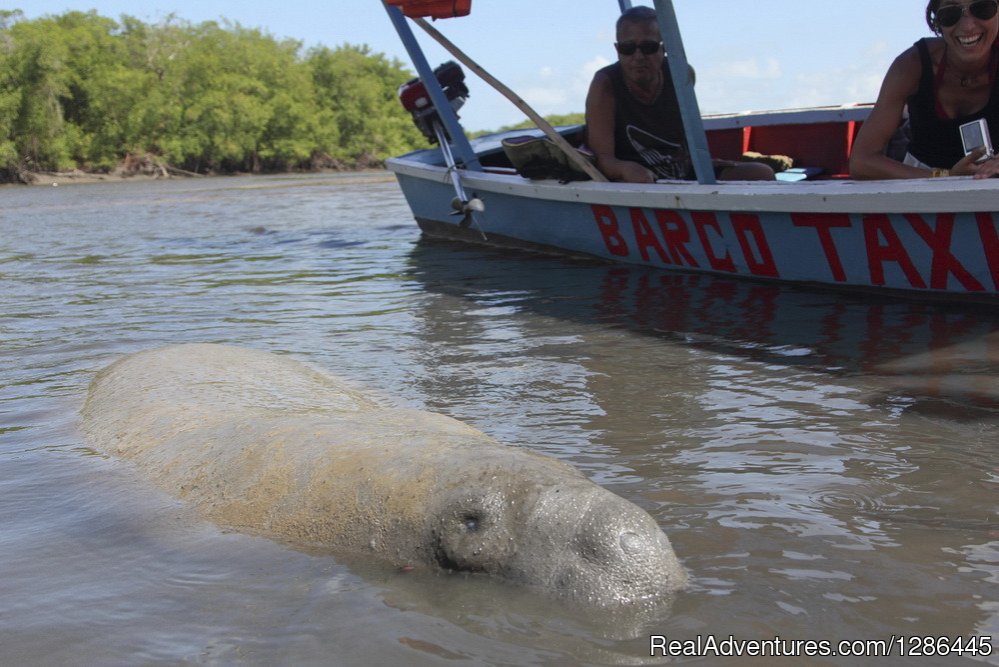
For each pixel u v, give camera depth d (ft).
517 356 13.66
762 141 27.55
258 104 204.03
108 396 11.54
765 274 18.74
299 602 6.33
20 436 10.62
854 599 6.02
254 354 13.00
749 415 10.27
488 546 6.64
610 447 9.36
